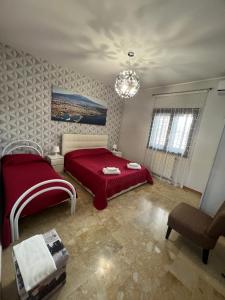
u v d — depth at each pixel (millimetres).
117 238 1802
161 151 3850
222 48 1922
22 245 1103
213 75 2818
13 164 2564
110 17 1596
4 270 1288
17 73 2650
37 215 2029
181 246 1787
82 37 2021
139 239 1825
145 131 4246
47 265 1000
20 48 2520
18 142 2932
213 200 2234
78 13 1589
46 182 1708
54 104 3236
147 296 1232
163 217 2309
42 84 2982
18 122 2844
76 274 1339
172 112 3582
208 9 1349
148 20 1577
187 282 1381
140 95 4316
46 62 2926
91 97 3857
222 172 2119
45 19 1732
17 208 1565
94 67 3051
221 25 1523
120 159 3779
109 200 2619
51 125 3312
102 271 1391
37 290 1016
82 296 1182
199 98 3158
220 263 1617
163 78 3260
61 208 2225
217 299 1277
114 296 1205
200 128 3162
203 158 3145
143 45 2051
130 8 1452
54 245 1157
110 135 4691
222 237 2002
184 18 1491
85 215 2141
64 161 3486
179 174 3518
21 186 1895
